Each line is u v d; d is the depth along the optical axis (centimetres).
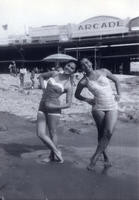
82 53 4050
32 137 918
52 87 632
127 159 677
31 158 690
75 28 3825
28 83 2581
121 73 3703
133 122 1212
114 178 558
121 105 1614
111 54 4031
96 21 3672
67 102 640
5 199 470
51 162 655
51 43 3900
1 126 1026
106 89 596
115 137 920
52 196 482
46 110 639
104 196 481
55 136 654
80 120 1231
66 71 642
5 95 1862
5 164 642
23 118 1241
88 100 621
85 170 605
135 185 521
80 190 505
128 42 3619
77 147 803
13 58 4434
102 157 693
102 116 597
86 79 610
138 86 2414
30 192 498
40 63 4331
